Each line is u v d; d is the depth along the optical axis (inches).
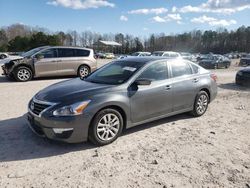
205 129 225.3
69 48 530.9
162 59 229.8
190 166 160.2
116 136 192.4
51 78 534.9
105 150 179.2
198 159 169.5
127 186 138.4
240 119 257.9
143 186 138.6
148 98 207.3
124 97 192.2
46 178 144.2
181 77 237.6
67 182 140.8
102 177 146.2
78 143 188.1
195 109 253.9
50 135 174.7
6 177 144.3
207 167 159.5
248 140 203.8
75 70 534.9
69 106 172.2
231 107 305.1
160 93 215.6
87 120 175.8
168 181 143.6
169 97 224.2
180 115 263.6
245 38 4633.4
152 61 221.0
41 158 166.1
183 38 4640.8
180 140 199.2
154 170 154.6
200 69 263.6
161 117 223.1
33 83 460.1
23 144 185.0
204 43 4729.3
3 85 434.3
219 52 4707.2
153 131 216.2
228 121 250.1
